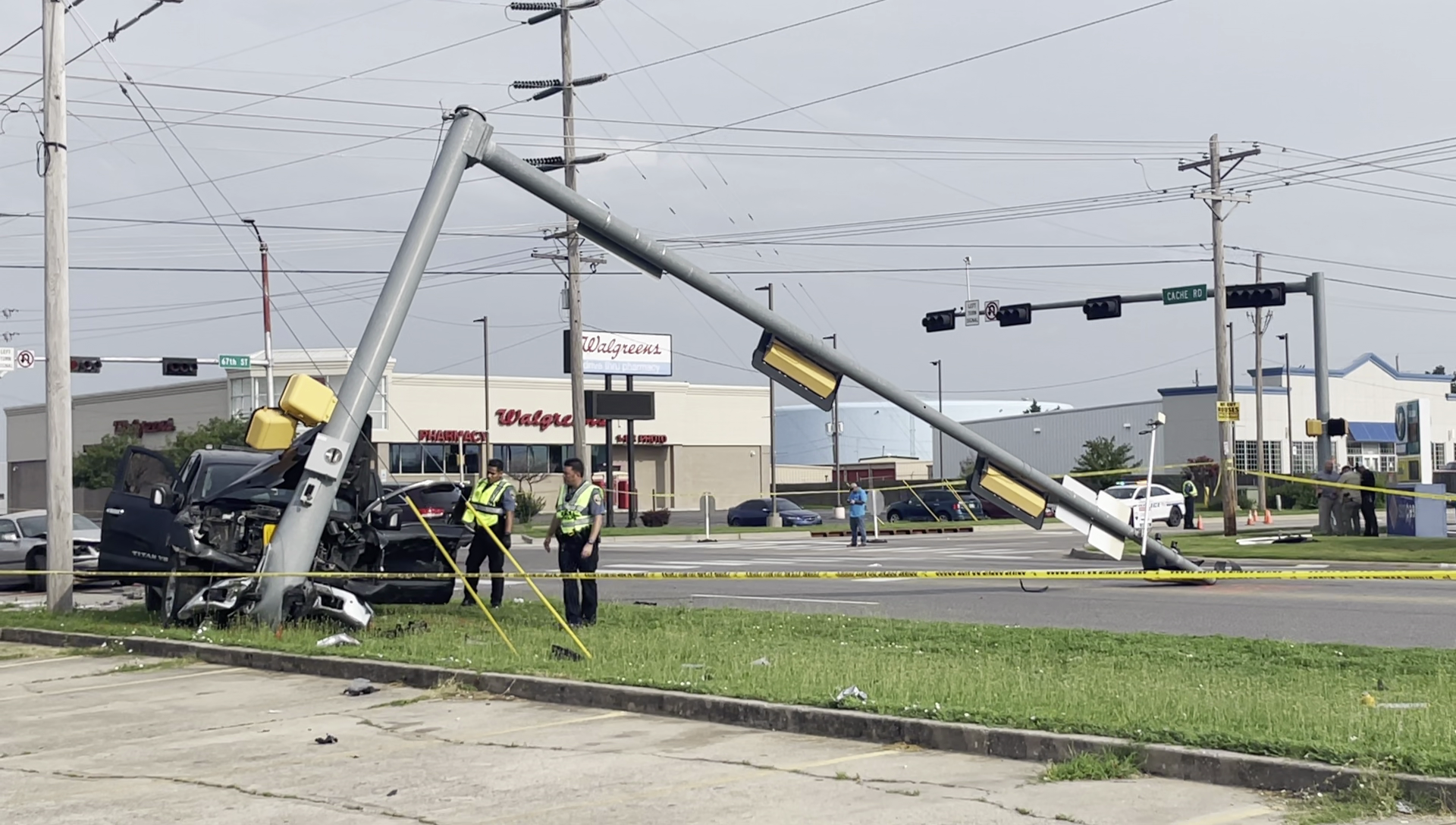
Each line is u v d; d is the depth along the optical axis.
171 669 13.02
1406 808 6.47
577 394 38.12
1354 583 20.17
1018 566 26.38
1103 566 25.97
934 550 33.16
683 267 16.58
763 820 6.78
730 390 84.06
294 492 15.21
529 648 12.69
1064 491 18.70
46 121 18.34
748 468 84.44
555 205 16.42
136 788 7.89
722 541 40.81
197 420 73.94
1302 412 72.44
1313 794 6.83
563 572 14.58
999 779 7.50
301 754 8.77
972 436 17.91
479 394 73.69
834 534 43.88
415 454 71.31
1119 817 6.59
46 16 18.33
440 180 15.92
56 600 18.03
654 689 9.99
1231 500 33.81
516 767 8.20
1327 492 32.16
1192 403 72.06
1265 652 11.98
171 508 16.23
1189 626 15.01
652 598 19.41
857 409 108.88
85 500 74.25
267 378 43.50
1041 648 12.51
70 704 11.12
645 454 81.06
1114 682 10.03
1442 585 19.58
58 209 18.34
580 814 7.02
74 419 83.75
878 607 17.64
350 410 15.13
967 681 10.05
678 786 7.58
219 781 8.01
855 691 9.48
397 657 12.17
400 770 8.18
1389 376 76.81
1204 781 7.25
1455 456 80.19
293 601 14.71
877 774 7.70
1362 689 9.91
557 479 76.19
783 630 14.15
